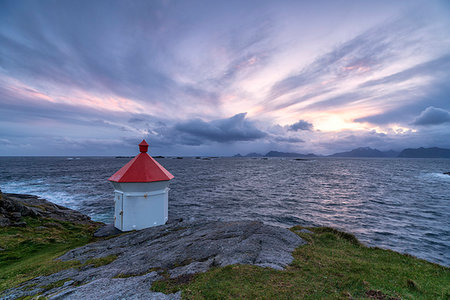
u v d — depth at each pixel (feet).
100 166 418.10
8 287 24.39
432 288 23.25
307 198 124.57
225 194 136.87
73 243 44.62
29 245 43.21
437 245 59.52
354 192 144.36
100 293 19.70
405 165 512.63
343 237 47.37
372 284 22.75
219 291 19.12
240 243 31.60
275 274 23.02
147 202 45.85
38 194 134.00
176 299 18.13
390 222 80.12
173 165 488.85
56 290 21.80
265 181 204.64
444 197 127.65
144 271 24.67
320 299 18.84
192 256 27.99
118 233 44.88
